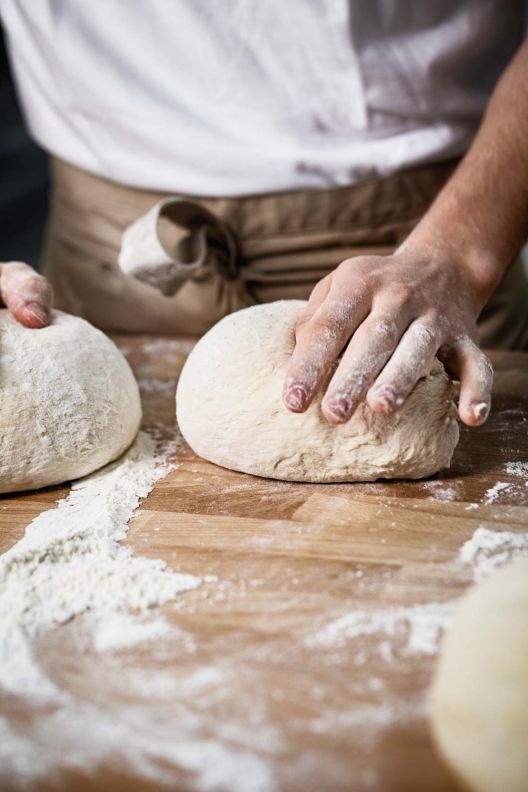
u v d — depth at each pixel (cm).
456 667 71
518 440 132
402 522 110
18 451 120
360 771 71
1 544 109
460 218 133
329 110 158
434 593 95
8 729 77
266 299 174
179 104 164
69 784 71
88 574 101
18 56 178
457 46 157
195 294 176
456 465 125
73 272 187
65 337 131
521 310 185
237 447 122
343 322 114
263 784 70
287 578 99
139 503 119
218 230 165
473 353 117
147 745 74
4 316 134
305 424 117
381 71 154
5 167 286
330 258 169
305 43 152
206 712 78
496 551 102
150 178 168
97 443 126
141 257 152
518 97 139
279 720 77
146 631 90
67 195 183
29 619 93
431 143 159
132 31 159
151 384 161
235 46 156
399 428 116
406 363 109
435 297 121
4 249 288
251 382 121
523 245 141
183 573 101
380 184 162
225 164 162
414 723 76
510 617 72
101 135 171
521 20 171
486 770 68
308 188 162
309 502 117
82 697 81
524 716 67
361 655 85
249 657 86
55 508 119
